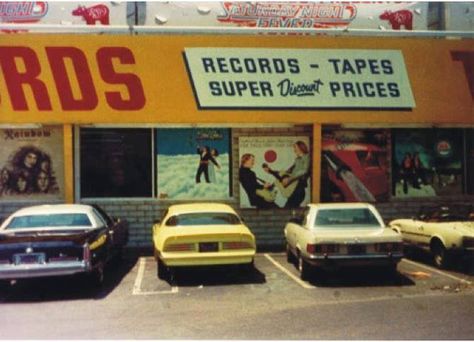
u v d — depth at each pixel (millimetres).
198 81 14312
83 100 14031
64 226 10438
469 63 15062
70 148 14281
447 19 16250
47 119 14039
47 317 7844
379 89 14844
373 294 8969
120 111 14172
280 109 14547
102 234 10234
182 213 10891
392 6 16344
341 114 14758
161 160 15211
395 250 9625
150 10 15688
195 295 9156
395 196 15930
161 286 9969
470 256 10391
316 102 14648
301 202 15469
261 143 15406
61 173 15070
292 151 15461
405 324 7043
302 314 7703
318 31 14531
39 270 9016
